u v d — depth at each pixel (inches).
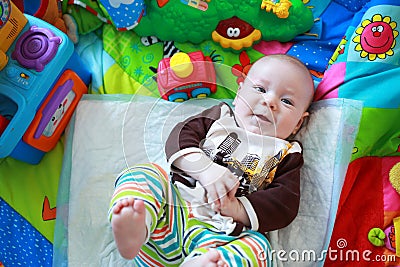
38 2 55.2
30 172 56.0
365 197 53.1
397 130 54.6
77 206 53.8
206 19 58.1
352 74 54.0
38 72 50.6
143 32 59.7
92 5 59.2
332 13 61.2
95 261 52.4
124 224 44.4
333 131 52.8
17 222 54.1
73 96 55.9
